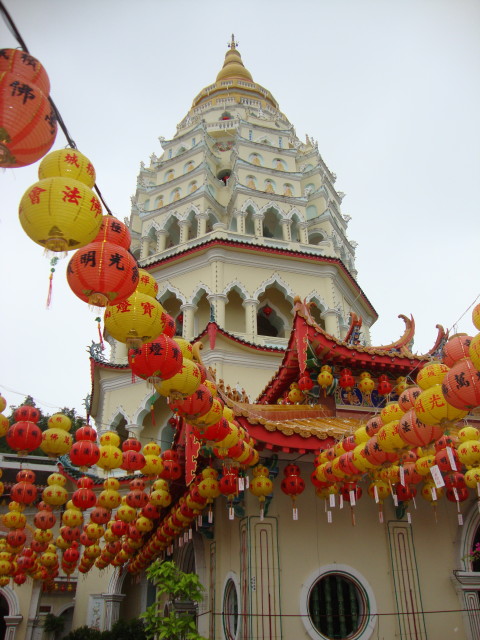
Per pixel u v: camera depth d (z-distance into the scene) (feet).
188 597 38.50
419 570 36.17
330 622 33.63
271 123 126.11
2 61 15.67
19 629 77.36
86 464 38.91
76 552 57.11
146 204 115.85
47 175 18.16
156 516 46.70
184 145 121.29
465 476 31.27
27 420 38.22
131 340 21.74
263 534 34.65
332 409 44.42
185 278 97.40
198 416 26.89
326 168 126.31
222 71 153.48
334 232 112.78
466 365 23.56
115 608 80.69
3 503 106.63
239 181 107.96
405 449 27.86
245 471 34.94
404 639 33.65
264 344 91.04
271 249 96.63
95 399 101.60
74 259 18.94
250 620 31.73
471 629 34.71
